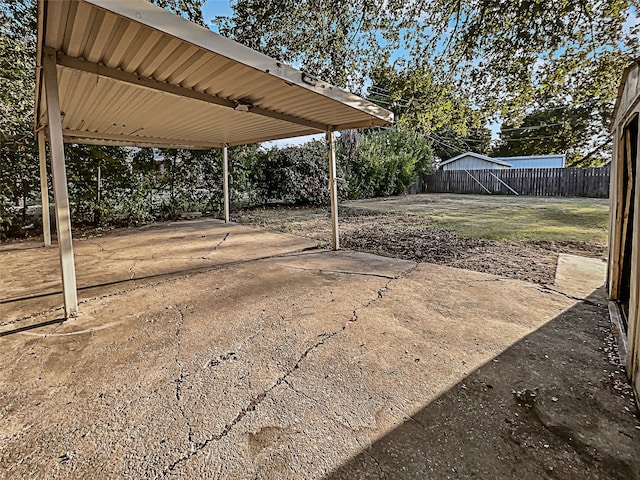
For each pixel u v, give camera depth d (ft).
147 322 9.26
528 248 17.20
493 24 17.80
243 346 7.86
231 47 8.52
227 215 29.07
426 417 5.41
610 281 10.32
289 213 34.65
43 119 16.28
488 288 11.50
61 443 4.98
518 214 29.63
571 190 48.37
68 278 9.50
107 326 9.02
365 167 47.26
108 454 4.76
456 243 18.69
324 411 5.60
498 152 79.56
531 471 4.36
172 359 7.33
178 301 10.80
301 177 39.86
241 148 35.01
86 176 25.93
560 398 5.81
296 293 11.37
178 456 4.71
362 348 7.67
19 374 6.81
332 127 17.43
